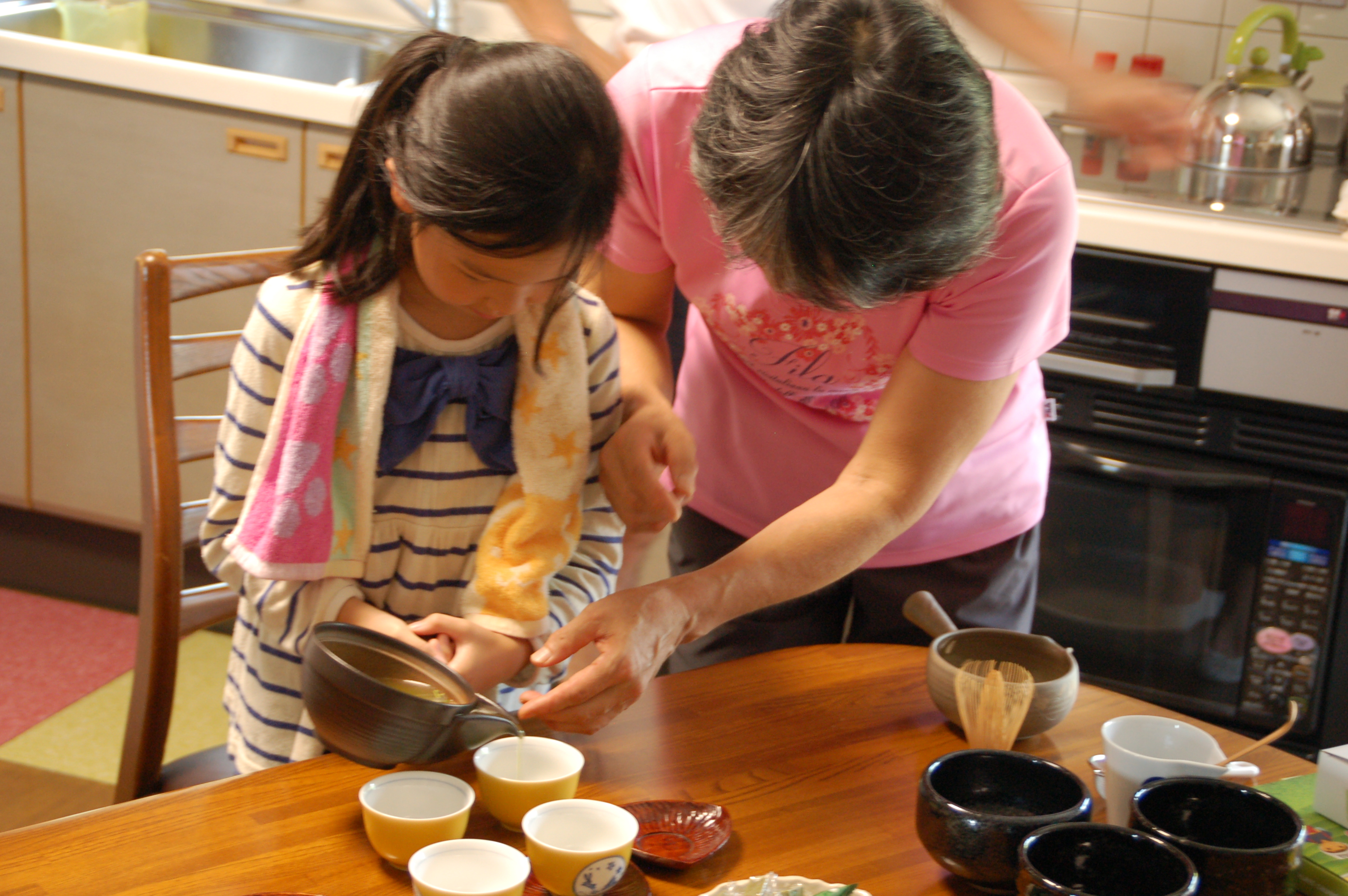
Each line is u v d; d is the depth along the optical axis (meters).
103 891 0.79
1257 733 2.16
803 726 1.07
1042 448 1.54
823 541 1.09
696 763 1.00
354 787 0.93
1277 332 1.97
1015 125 1.14
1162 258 2.02
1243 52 2.40
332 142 2.33
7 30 2.67
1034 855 0.79
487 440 1.13
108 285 2.53
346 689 0.87
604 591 1.20
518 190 0.88
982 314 1.12
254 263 1.30
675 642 1.01
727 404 1.47
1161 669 2.20
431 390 1.09
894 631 1.51
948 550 1.47
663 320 1.43
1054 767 0.89
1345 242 1.90
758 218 0.85
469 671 1.05
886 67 0.82
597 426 1.19
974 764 0.92
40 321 2.59
